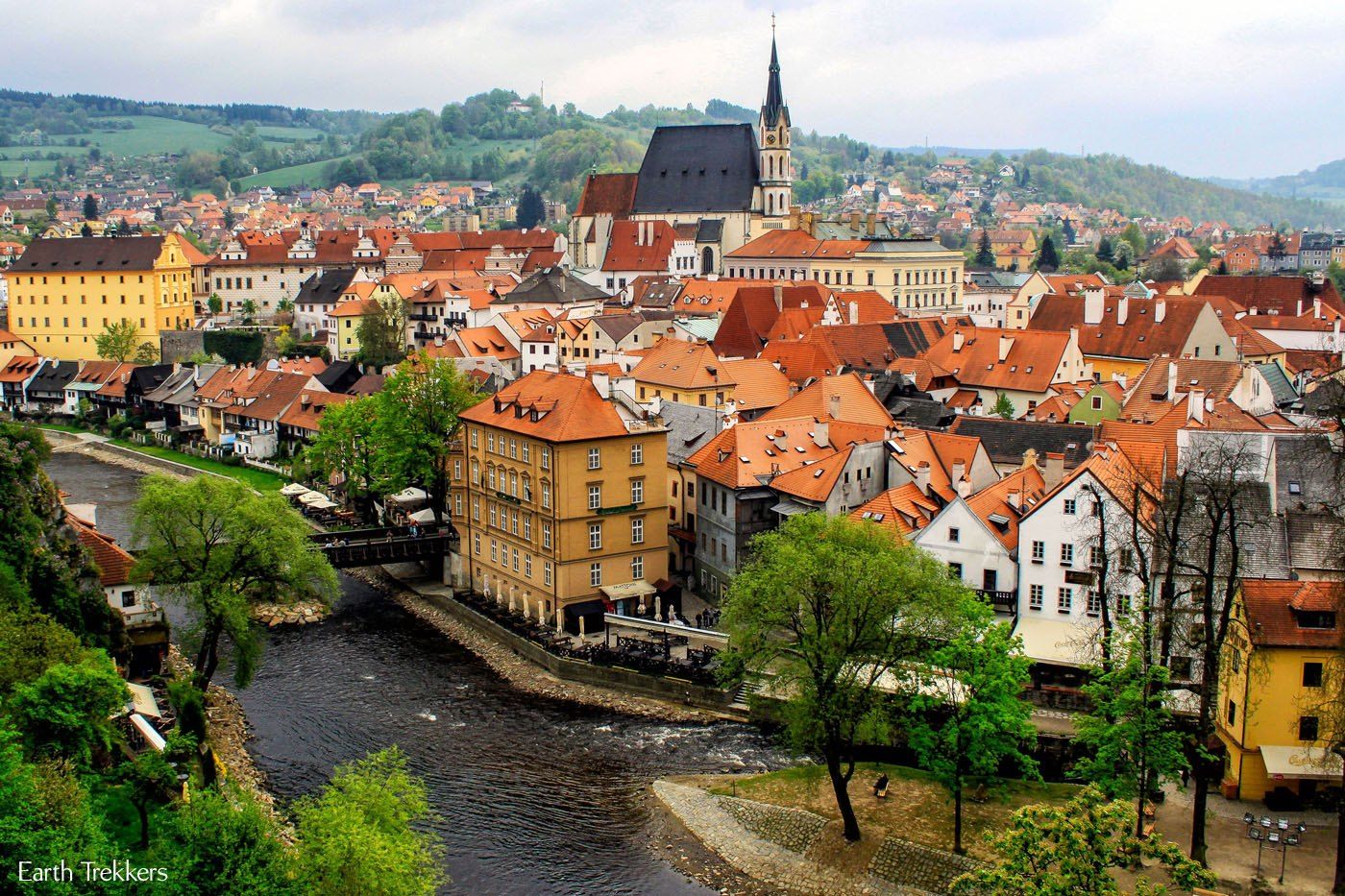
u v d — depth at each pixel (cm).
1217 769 9206
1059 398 17050
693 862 8875
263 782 9981
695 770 10250
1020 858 6788
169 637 12525
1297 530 9900
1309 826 8475
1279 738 8738
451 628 13738
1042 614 10900
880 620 8875
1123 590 10412
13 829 5847
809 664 8931
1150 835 6919
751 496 12888
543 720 11281
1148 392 15762
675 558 14412
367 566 16038
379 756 8100
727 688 10188
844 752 10294
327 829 6750
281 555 11025
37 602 10138
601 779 10138
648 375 18050
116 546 12406
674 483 14362
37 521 10925
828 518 10756
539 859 8906
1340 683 8075
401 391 15775
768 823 9250
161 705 10719
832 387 15288
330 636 13550
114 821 7731
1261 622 8675
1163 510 9125
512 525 13600
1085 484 10556
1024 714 8662
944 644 8950
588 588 13012
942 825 9031
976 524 11125
